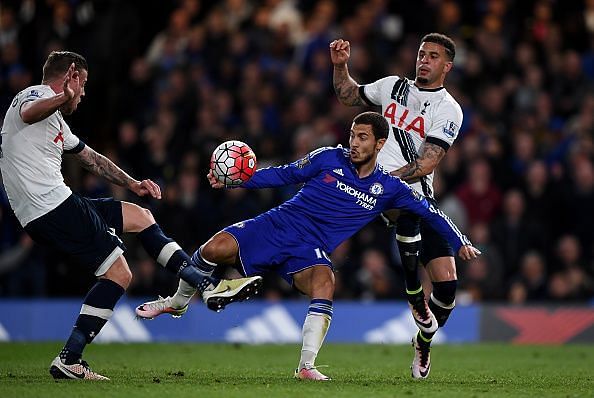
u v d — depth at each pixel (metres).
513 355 42.12
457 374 32.28
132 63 62.50
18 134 26.05
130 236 52.25
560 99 62.41
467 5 66.38
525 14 66.38
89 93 59.59
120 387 24.94
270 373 30.95
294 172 28.36
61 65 26.53
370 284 52.12
